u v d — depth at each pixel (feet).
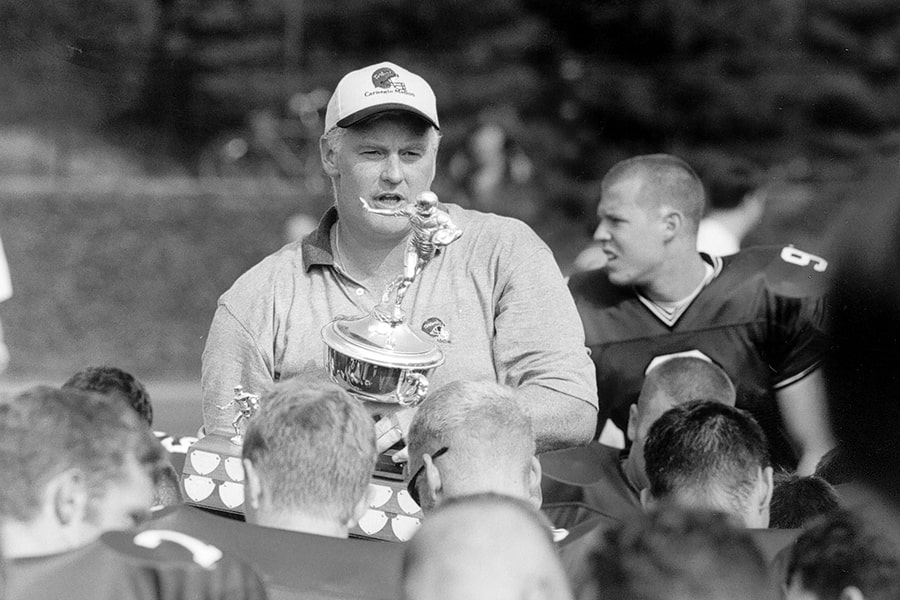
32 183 78.69
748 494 15.51
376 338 16.03
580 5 103.04
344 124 16.47
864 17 98.73
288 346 17.07
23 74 92.12
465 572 10.57
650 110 98.84
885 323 15.97
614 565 10.34
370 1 105.29
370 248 17.01
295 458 13.42
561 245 94.17
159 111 98.84
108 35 97.09
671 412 16.11
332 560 13.02
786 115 97.55
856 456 16.35
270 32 104.68
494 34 104.22
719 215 34.42
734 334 23.49
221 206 76.07
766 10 100.07
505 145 97.55
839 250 16.58
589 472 21.86
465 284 16.85
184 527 13.30
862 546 12.60
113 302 74.43
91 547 12.50
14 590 12.33
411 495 15.02
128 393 19.08
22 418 12.81
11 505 12.65
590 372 16.80
